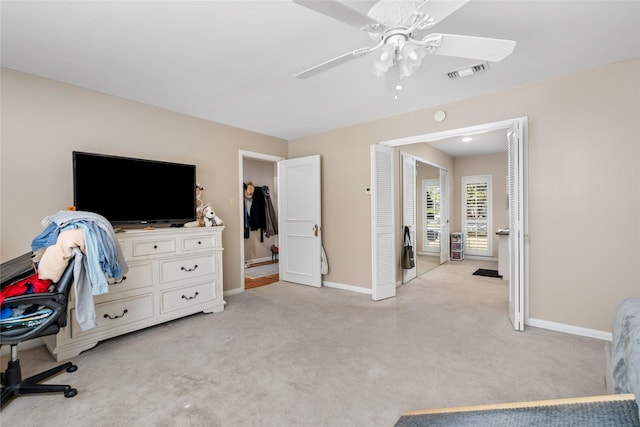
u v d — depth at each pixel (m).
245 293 4.05
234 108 3.37
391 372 2.02
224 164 3.96
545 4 1.68
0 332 1.57
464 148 5.96
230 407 1.67
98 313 2.39
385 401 1.71
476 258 6.84
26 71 2.43
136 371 2.05
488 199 6.69
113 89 2.81
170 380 1.94
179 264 2.94
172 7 1.68
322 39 2.02
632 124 2.37
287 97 3.05
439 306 3.44
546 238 2.73
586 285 2.56
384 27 1.46
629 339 1.17
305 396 1.76
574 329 2.61
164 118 3.35
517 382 1.88
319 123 4.00
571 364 2.09
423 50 1.63
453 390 1.81
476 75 2.60
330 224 4.38
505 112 2.90
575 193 2.59
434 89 2.89
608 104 2.45
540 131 2.74
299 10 1.72
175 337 2.60
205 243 3.16
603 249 2.49
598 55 2.29
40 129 2.52
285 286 4.44
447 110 3.25
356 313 3.21
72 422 1.56
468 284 4.50
